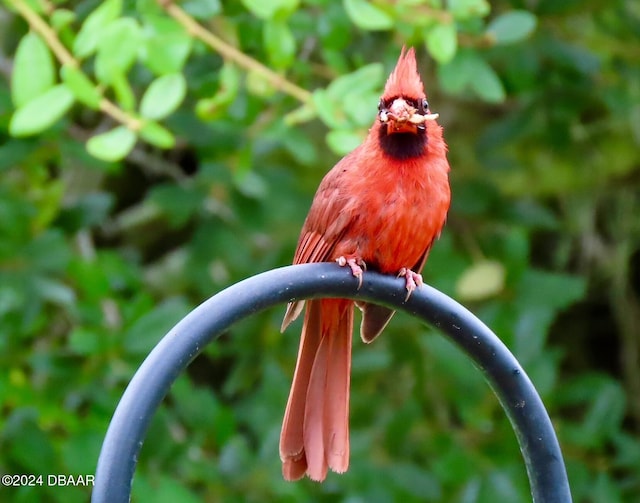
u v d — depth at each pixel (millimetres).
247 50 10719
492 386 6590
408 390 12969
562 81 12500
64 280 11414
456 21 9992
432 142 7773
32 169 11344
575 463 12594
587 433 12656
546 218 13086
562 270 15859
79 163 12539
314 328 7559
